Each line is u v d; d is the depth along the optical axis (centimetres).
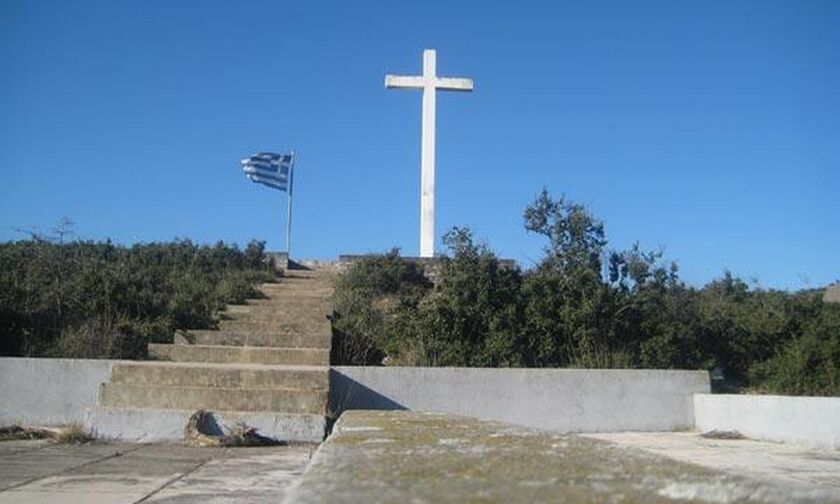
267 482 750
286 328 1559
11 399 1172
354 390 1223
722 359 1527
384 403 1226
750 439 1160
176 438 1062
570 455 347
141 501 646
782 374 1391
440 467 308
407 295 1767
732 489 259
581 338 1420
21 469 809
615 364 1384
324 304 1769
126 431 1062
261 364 1376
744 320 1557
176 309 1598
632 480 277
